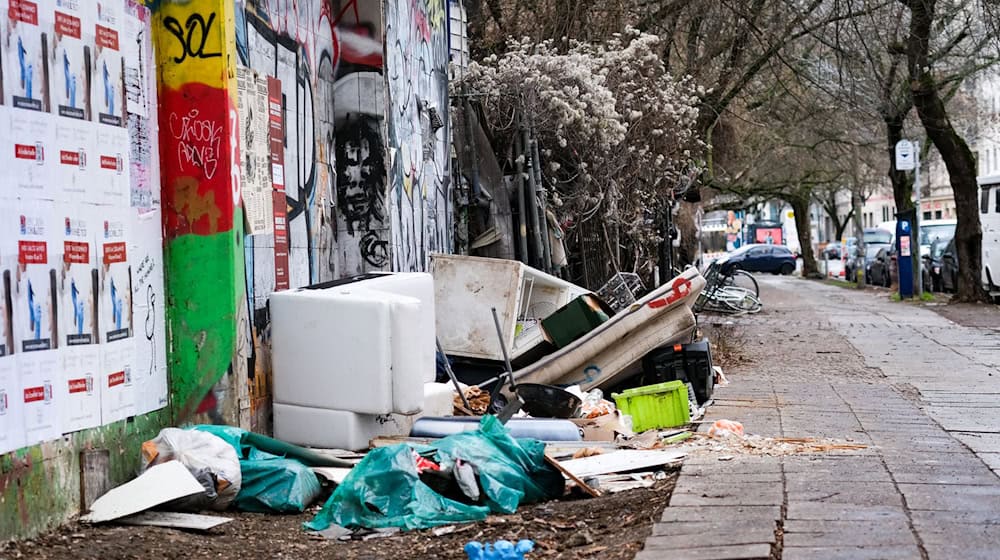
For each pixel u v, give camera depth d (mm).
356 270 10930
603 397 12070
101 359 6719
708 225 90812
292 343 8250
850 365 16219
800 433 9672
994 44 25062
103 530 6215
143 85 7449
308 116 10039
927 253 39719
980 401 12305
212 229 7699
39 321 6074
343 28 10930
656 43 20875
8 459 5746
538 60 16219
